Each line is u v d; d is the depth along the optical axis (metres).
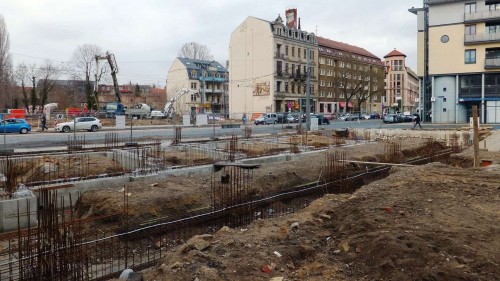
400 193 10.36
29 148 22.67
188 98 90.62
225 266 6.43
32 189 12.12
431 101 51.66
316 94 82.69
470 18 48.28
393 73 127.31
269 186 13.87
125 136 31.02
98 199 11.38
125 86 118.44
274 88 71.81
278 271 6.43
